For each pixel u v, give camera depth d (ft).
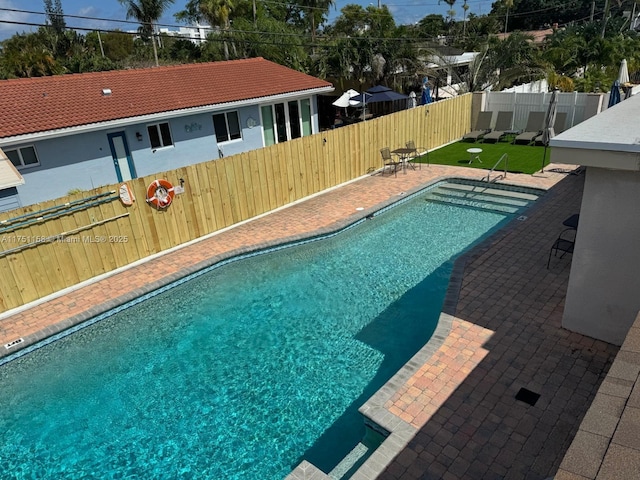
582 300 23.45
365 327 29.25
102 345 29.35
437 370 22.27
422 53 95.45
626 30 183.42
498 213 45.50
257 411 23.13
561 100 68.69
